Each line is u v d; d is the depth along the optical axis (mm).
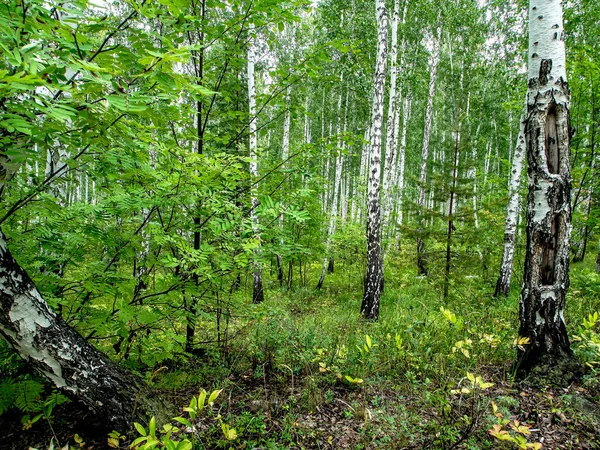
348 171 22875
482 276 9859
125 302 3020
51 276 2846
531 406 3025
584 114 8023
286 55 15500
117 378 2600
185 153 3064
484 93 19953
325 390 3479
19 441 2625
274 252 3746
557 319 3475
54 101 1568
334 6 12797
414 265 13531
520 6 13227
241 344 4441
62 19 1680
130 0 1777
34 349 2109
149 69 1601
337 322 6312
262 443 2627
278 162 4426
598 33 11094
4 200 2785
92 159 2439
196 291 3379
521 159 8500
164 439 1614
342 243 12508
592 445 2506
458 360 3838
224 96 3998
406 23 16531
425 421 2852
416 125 25500
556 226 3447
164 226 3594
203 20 3264
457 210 9016
